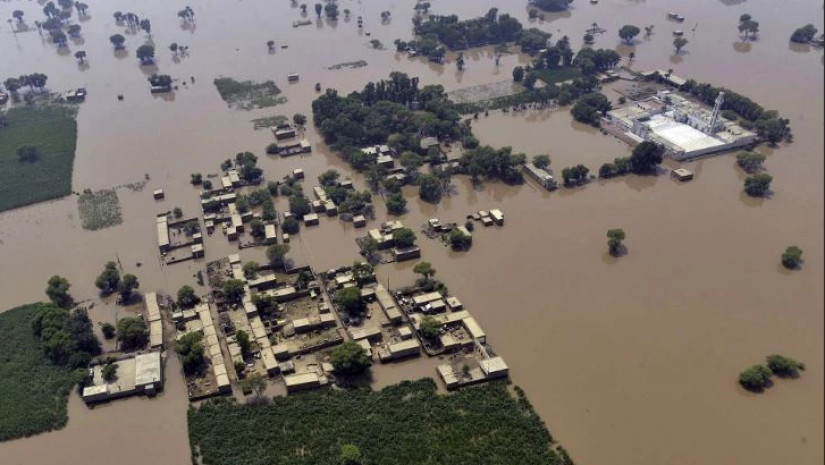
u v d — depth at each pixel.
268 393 160.88
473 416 152.75
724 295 189.38
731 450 144.88
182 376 167.38
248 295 192.38
